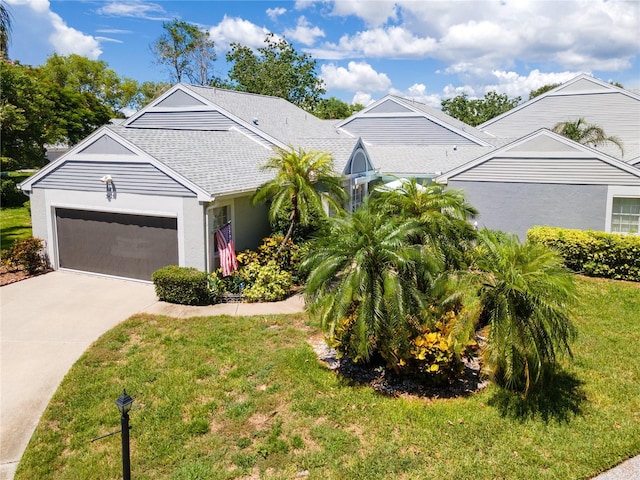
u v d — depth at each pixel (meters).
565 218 16.70
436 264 7.88
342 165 17.55
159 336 10.26
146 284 14.29
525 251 7.54
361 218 8.21
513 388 7.83
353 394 7.79
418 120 26.33
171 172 13.14
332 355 9.27
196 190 12.90
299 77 49.78
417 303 7.62
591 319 11.08
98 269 15.08
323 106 54.38
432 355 7.61
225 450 6.43
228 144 18.25
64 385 8.16
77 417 7.25
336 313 7.46
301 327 10.84
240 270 13.73
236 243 14.95
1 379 8.40
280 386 8.05
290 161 13.66
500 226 17.67
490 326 7.10
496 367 7.13
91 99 51.59
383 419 7.08
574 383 8.18
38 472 6.07
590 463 6.14
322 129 25.23
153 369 8.72
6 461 6.32
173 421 7.08
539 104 26.53
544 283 6.98
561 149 16.39
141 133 15.02
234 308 12.16
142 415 7.24
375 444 6.51
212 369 8.68
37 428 7.00
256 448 6.45
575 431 6.83
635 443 6.54
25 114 29.16
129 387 8.06
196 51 52.47
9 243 19.83
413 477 5.88
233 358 9.14
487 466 6.07
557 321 7.05
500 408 7.35
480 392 7.86
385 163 22.81
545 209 16.92
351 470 6.00
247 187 14.48
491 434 6.73
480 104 58.16
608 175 15.90
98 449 6.50
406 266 7.64
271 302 12.71
